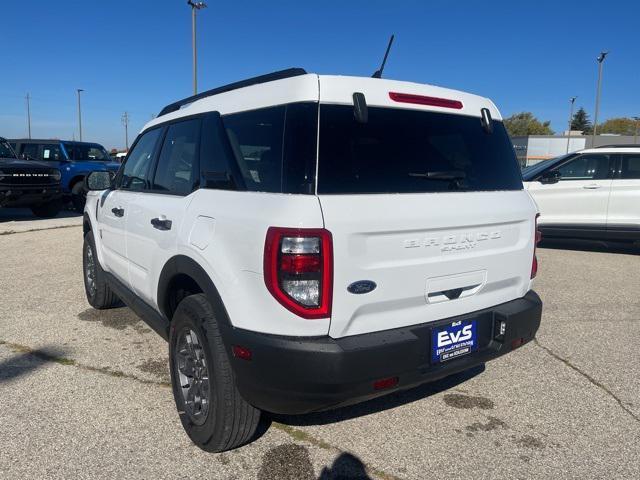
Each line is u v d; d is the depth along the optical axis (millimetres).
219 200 2762
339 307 2381
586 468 2848
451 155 2926
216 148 2965
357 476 2752
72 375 3873
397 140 2709
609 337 4867
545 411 3471
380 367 2434
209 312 2760
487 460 2910
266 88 2770
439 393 3719
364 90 2664
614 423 3324
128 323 5031
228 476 2727
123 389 3666
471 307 2918
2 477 2684
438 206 2682
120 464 2812
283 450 2969
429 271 2658
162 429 3166
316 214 2312
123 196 4191
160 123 3977
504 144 3283
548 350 4539
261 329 2412
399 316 2609
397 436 3143
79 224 12008
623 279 7168
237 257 2508
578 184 9000
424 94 2902
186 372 3068
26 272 7102
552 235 9289
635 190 8594
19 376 3842
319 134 2469
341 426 3242
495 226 2967
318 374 2326
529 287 3324
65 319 5137
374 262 2463
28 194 12086
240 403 2709
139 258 3754
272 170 2525
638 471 2824
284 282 2318
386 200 2518
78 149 15281
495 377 3990
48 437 3053
